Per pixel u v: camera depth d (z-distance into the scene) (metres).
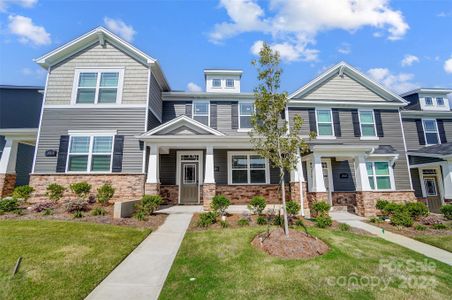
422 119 15.53
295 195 11.21
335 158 13.33
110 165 10.98
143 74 12.03
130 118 11.50
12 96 17.47
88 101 11.61
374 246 6.32
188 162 13.28
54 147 11.05
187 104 14.26
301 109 13.94
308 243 5.94
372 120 14.13
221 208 9.21
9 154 12.37
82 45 12.16
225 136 10.84
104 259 5.00
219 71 16.11
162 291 3.88
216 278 4.27
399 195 12.26
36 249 5.19
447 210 9.78
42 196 10.50
